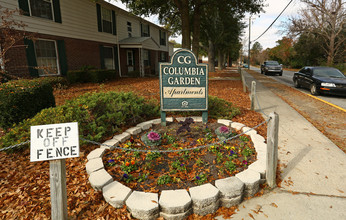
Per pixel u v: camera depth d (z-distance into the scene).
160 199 2.68
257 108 7.77
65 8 12.72
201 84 5.27
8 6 9.60
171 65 5.16
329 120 6.57
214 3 16.44
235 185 2.90
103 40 16.47
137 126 5.09
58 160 2.22
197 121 5.72
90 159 3.62
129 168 3.41
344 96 10.80
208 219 2.66
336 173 3.54
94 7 15.23
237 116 6.41
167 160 3.75
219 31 28.19
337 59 30.94
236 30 30.84
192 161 3.71
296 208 2.79
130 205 2.60
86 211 2.68
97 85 12.36
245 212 2.76
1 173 3.47
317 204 2.85
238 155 3.88
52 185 2.25
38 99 5.87
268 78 20.30
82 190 3.01
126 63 19.98
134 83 13.73
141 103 6.12
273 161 3.11
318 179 3.38
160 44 27.27
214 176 3.27
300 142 4.75
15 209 2.72
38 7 11.17
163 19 19.06
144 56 21.70
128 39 19.64
